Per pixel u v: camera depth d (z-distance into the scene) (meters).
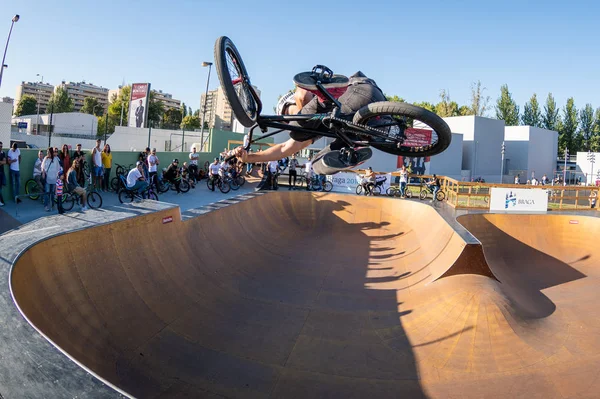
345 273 10.84
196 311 7.35
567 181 46.28
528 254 14.43
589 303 10.02
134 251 7.27
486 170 41.69
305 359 6.43
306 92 4.70
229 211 12.27
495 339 7.00
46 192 11.05
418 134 26.52
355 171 22.02
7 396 1.85
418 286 9.46
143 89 37.03
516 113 67.50
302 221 16.48
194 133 33.22
